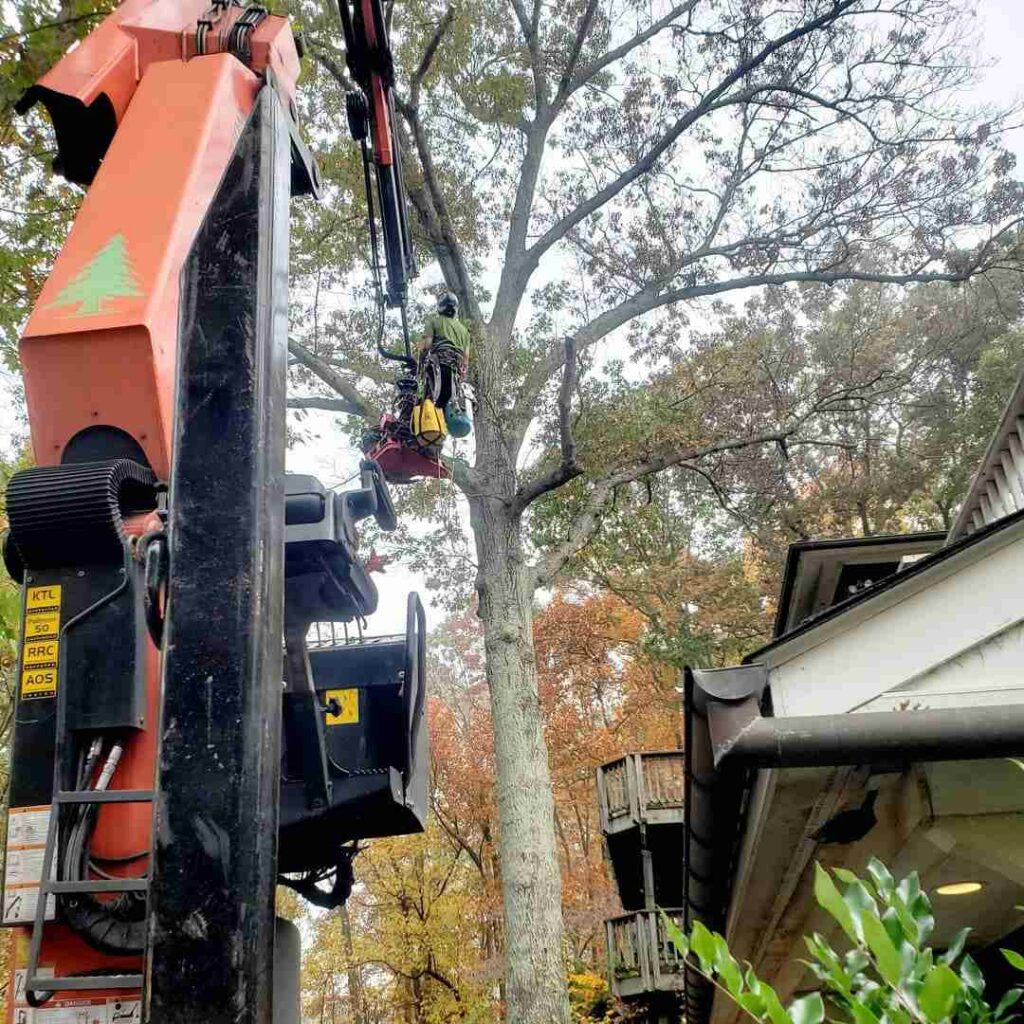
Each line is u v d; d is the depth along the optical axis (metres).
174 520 1.62
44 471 2.51
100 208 2.99
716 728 3.75
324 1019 30.25
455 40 15.05
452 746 27.62
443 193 15.29
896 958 1.33
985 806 4.00
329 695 3.07
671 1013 17.58
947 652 3.82
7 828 2.36
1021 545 3.86
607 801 17.64
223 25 3.58
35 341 2.73
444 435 7.25
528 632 12.22
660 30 16.30
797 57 15.70
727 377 15.96
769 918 5.51
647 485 15.67
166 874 1.42
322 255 14.59
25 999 2.30
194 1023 1.34
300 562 2.88
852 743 3.63
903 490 21.50
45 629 2.46
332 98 14.38
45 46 5.73
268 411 1.70
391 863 25.02
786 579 10.50
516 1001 10.12
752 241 15.92
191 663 1.53
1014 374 20.34
